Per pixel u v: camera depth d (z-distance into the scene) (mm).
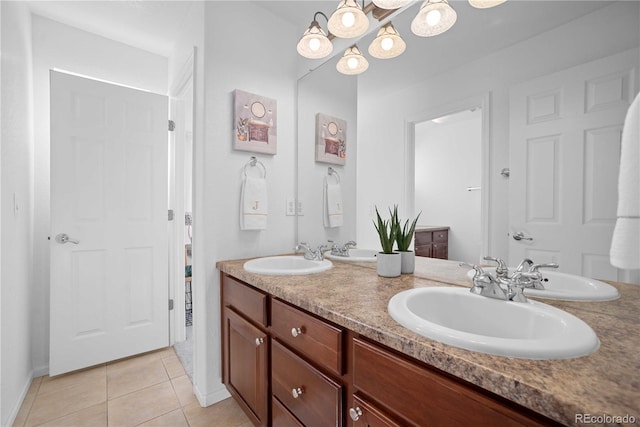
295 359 1058
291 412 1088
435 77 1305
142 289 2203
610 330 696
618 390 458
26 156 1744
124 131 2133
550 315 746
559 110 941
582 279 887
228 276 1598
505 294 884
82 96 1984
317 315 979
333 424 888
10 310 1466
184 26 1982
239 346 1465
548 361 546
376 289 1099
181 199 2441
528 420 477
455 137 1241
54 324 1887
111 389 1777
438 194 1307
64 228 1918
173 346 2373
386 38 1468
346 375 862
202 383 1659
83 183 1984
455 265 1236
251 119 1787
